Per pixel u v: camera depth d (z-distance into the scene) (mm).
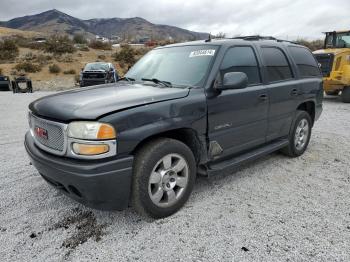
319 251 2689
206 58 3799
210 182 4145
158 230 3031
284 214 3305
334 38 13367
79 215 3311
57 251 2721
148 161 2980
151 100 3070
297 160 5043
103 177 2721
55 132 2939
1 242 2844
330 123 7945
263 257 2619
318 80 5516
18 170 4574
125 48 37438
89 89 3709
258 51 4344
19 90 18625
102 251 2719
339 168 4672
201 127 3424
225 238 2885
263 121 4285
